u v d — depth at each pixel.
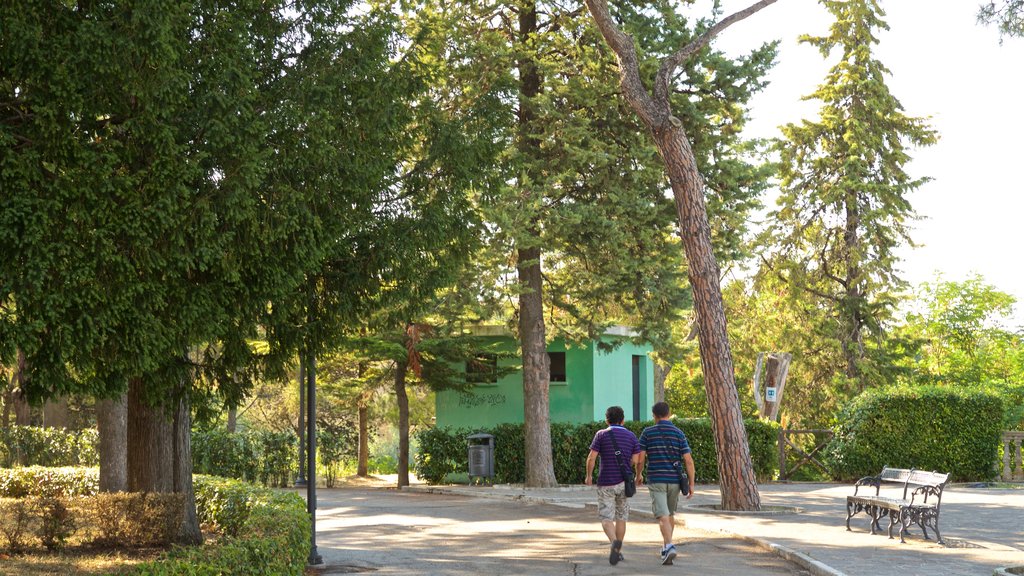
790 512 17.61
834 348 36.06
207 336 8.38
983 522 16.05
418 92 10.70
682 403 49.34
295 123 8.77
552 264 26.16
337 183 9.15
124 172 7.56
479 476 26.27
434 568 12.00
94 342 7.34
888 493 21.91
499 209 21.92
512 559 12.69
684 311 25.14
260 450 28.44
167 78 7.48
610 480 12.14
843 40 35.84
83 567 10.75
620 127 23.73
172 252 7.69
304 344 10.41
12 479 19.94
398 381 28.44
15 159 6.83
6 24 6.90
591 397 30.19
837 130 36.00
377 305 10.62
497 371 29.14
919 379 43.34
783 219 36.88
